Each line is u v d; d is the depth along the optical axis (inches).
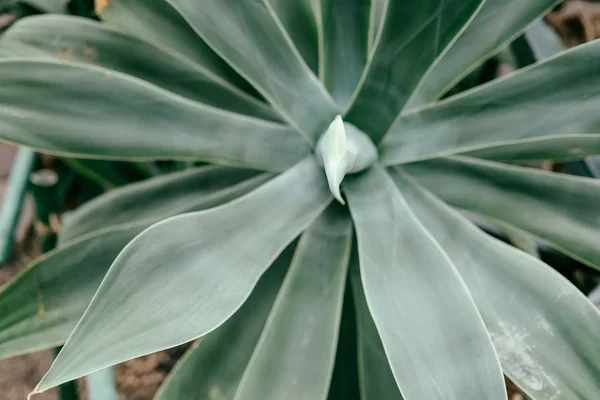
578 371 54.5
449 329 53.6
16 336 56.2
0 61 55.1
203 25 58.7
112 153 57.5
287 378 55.7
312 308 57.5
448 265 55.3
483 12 61.7
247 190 61.6
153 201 63.4
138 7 62.7
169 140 58.4
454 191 61.9
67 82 56.3
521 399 80.7
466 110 59.9
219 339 58.7
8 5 81.2
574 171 75.5
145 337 51.3
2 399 87.6
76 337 49.9
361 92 58.0
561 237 59.3
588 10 108.0
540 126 58.9
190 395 57.1
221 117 59.2
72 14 79.7
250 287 54.5
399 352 53.0
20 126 55.8
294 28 64.2
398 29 54.9
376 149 60.0
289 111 60.4
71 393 69.8
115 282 51.6
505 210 60.7
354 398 61.6
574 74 58.5
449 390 52.2
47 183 67.6
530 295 56.4
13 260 98.6
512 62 83.2
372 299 54.7
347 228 59.7
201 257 54.3
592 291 75.8
